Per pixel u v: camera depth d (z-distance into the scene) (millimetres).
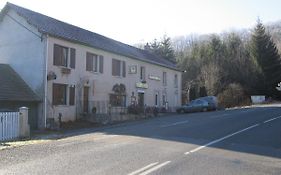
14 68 30078
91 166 10680
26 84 29375
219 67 74375
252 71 74625
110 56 36906
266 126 22641
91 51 34062
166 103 48719
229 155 12758
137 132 20172
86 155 12578
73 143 15984
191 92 64250
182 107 47312
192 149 13906
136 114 37094
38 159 11953
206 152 13281
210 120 27469
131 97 40500
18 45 30109
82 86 32594
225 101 62125
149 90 44750
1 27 31094
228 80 73000
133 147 14391
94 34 39281
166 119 31516
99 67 35156
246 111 38406
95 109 33219
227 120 27094
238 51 81250
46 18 33094
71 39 30891
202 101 46906
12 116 20609
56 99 29812
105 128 25828
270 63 73812
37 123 28562
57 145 15500
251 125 23250
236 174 9922
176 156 12375
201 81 71375
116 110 36438
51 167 10586
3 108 26531
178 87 52969
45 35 28875
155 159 11797
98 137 18234
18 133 20875
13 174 9750
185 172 9984
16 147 15312
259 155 12906
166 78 49469
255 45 75125
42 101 28609
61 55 30531
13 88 27844
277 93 74438
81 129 26578
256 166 11016
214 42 83500
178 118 31906
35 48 29328
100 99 35094
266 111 37406
